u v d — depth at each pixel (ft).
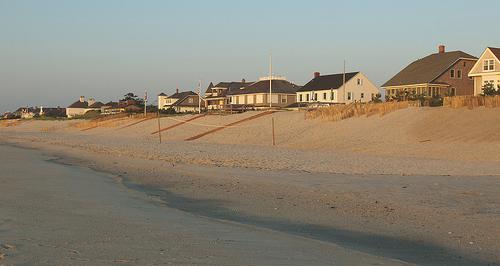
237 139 163.63
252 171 78.69
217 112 236.43
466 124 114.73
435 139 112.37
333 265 27.55
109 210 46.73
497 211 43.32
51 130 304.09
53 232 35.45
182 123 213.25
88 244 31.68
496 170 74.84
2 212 43.83
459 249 32.55
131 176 78.07
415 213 43.83
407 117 131.23
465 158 92.89
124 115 284.82
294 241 33.91
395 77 258.16
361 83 283.38
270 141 151.43
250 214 45.91
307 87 298.35
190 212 46.96
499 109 116.98
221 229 37.88
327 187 59.21
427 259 30.40
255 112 207.31
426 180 63.72
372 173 73.97
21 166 93.97
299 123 164.66
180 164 93.04
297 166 85.97
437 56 253.85
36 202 50.57
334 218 43.37
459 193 52.44
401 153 105.91
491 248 32.63
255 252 30.25
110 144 159.02
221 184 65.82
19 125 367.86
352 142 126.41
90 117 337.11
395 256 31.07
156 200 54.44
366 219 42.57
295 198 53.72
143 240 33.17
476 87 206.49
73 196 55.83
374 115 145.48
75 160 110.22
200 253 29.60
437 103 146.51
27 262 26.96
